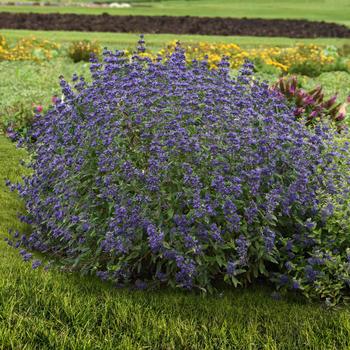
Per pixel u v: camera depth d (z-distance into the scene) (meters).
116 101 5.33
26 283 5.07
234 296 5.07
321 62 17.83
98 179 5.20
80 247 5.29
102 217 5.31
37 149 6.38
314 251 5.06
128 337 4.41
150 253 5.20
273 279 5.08
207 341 4.43
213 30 25.62
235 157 5.10
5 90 13.51
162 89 5.59
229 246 4.89
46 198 5.85
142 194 4.89
